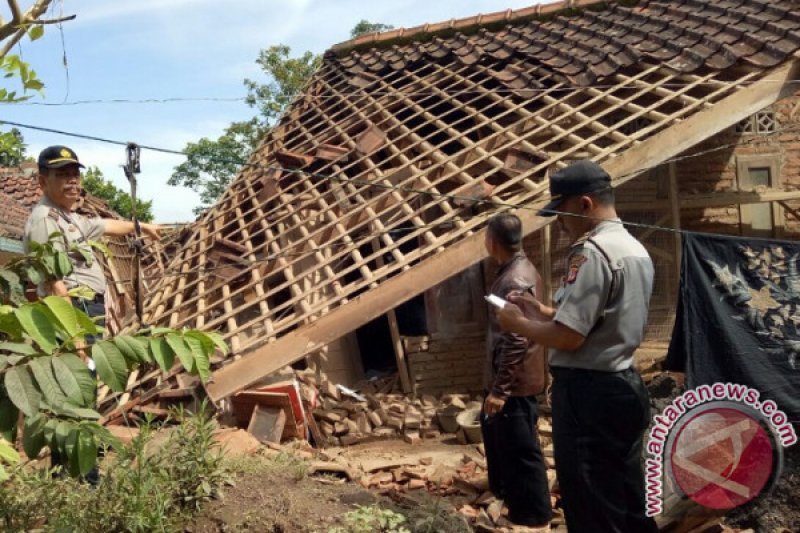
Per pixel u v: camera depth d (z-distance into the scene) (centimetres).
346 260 784
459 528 394
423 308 925
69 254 416
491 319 464
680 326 510
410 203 791
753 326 493
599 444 324
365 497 404
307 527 358
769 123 985
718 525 439
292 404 660
